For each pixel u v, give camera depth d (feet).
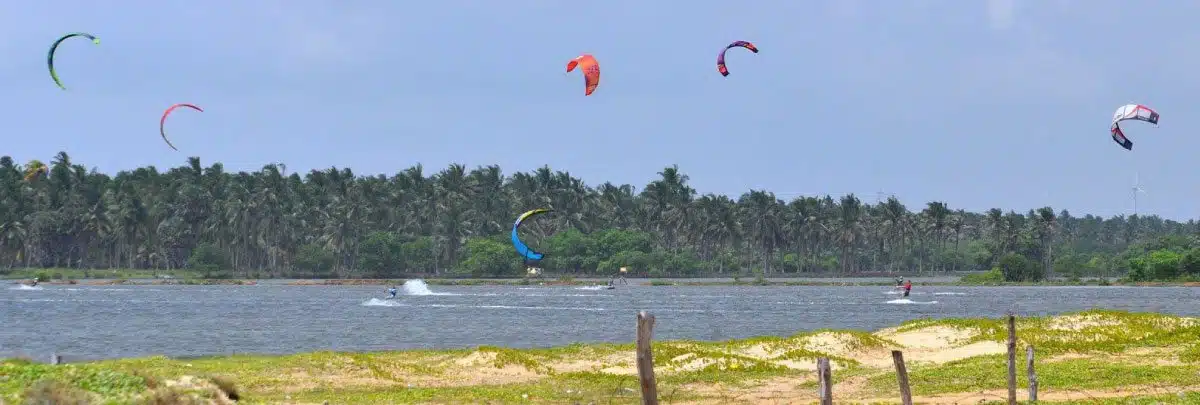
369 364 170.30
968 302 490.90
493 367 175.63
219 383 129.49
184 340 275.80
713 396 144.77
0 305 442.50
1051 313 402.52
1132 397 123.65
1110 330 201.26
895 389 144.25
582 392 149.89
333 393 144.97
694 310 419.13
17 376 110.52
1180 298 528.63
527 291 608.19
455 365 179.52
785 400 139.74
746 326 331.57
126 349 249.75
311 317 371.76
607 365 181.37
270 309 421.59
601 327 322.96
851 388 149.07
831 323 346.33
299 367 165.48
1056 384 139.03
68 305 446.60
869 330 319.88
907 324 238.48
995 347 194.80
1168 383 135.74
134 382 113.50
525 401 140.15
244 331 306.35
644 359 53.72
